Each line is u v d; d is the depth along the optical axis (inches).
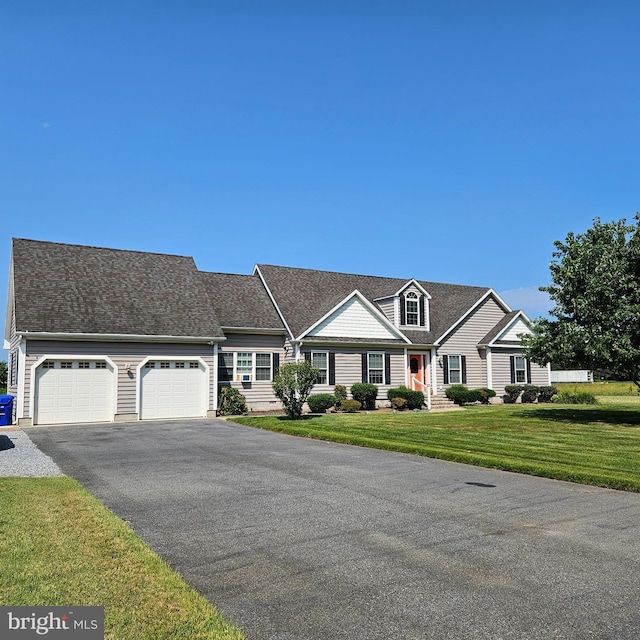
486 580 209.0
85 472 421.4
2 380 1555.1
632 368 745.6
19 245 924.6
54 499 314.0
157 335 873.5
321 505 320.2
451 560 230.1
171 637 160.2
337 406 997.8
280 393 851.4
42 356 807.1
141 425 788.6
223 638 160.9
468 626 173.0
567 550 243.0
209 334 918.4
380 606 186.9
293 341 1007.0
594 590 200.1
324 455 508.1
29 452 523.2
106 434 679.7
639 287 740.7
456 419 818.2
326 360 1040.8
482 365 1248.8
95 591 188.5
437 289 1387.8
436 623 175.0
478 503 326.6
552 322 800.3
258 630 170.1
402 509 311.9
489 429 690.2
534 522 287.4
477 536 262.8
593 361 752.3
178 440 619.2
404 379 1120.2
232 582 206.5
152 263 1028.5
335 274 1270.9
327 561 228.4
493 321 1279.5
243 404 957.2
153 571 208.4
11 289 954.1
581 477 388.8
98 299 894.4
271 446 569.0
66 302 861.8
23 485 351.9
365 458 490.9
